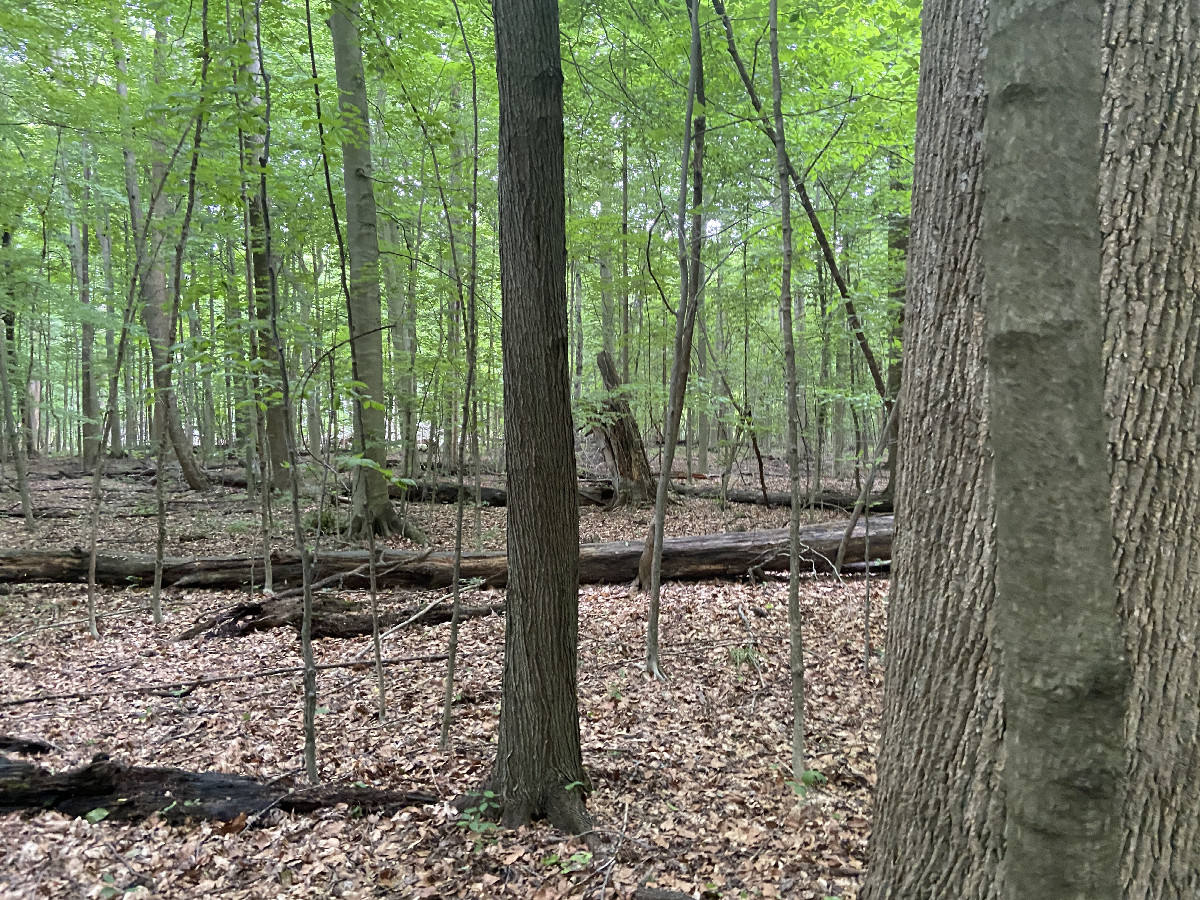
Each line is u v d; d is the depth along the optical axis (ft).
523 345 10.27
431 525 35.27
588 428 40.52
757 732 13.98
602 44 21.03
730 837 10.32
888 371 23.76
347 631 20.11
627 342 40.09
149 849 10.17
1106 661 3.96
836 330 24.86
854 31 18.08
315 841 10.39
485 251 30.09
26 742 12.69
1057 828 4.03
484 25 21.76
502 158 10.14
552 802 10.78
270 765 12.76
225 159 17.83
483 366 29.55
